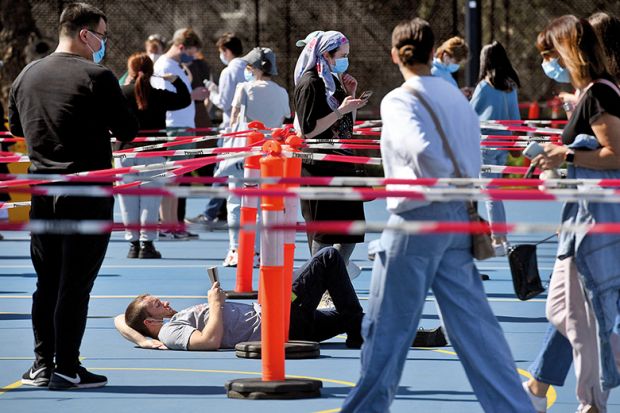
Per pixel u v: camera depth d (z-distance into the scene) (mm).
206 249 39312
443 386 18406
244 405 17078
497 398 14094
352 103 23984
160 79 36250
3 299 28219
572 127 14789
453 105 14039
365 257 36938
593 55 14633
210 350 21391
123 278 31875
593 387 14945
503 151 33250
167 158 35500
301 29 65375
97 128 17844
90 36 18141
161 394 17875
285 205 20016
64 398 17641
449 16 63094
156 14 65312
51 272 18391
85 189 13828
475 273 14242
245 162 27234
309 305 21281
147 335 22031
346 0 65062
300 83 24141
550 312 15156
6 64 61844
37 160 17812
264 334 17688
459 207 13992
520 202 55656
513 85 32781
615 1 67562
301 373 19375
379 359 13984
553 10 68375
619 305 14734
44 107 17750
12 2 62094
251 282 28344
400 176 13930
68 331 18078
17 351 21531
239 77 37438
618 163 14516
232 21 66312
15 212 45250
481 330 14094
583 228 12227
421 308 14055
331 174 24375
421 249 13828
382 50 64500
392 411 16719
